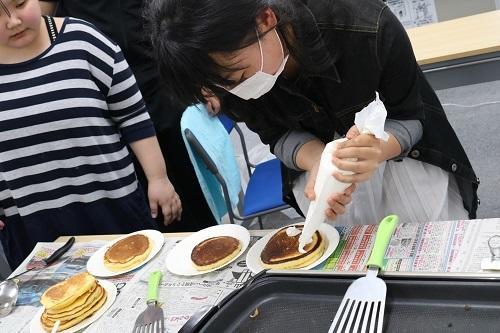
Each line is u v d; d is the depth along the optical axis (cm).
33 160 140
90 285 103
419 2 332
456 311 65
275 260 97
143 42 197
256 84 88
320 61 92
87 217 151
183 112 186
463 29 220
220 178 183
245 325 75
